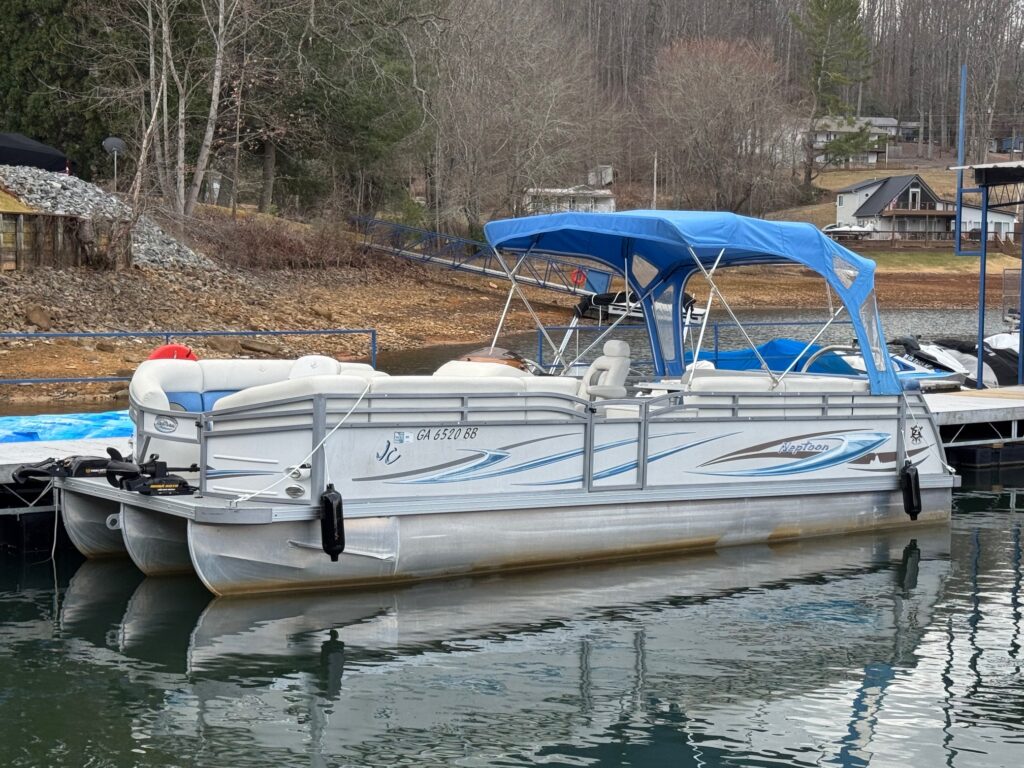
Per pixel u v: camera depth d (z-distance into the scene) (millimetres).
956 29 125750
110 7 39531
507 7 55000
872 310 11211
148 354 22750
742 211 76625
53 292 27062
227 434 8836
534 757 6121
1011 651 7895
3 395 18656
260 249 38594
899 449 11430
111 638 7988
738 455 10422
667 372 12430
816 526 11031
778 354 13508
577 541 9719
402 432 8812
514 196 52938
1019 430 15742
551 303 41156
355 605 8656
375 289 39594
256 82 39688
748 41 97125
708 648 7887
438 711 6730
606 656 7695
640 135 82812
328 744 6254
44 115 40875
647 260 12148
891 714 6754
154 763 5992
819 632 8266
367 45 40906
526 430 9328
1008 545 11008
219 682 7160
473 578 9391
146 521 9281
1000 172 18344
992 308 50219
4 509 10430
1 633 8102
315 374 10484
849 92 126625
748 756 6164
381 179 51031
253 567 8578
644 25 109250
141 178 31812
